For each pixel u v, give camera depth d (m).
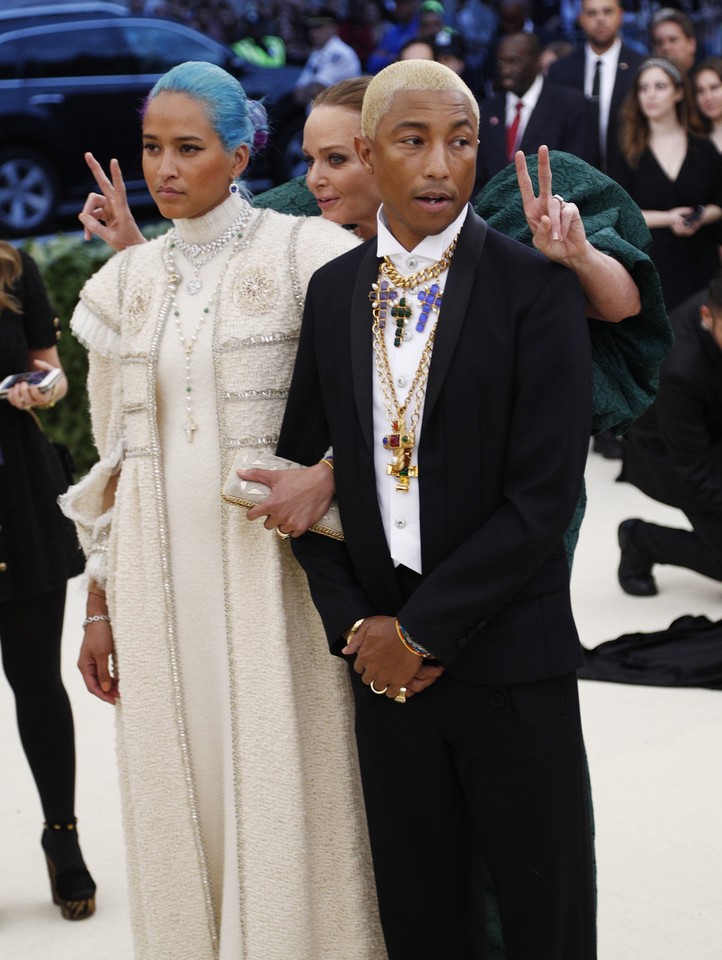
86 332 4.31
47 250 10.65
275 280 4.07
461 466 3.60
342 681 4.07
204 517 4.05
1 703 7.35
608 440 11.77
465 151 3.56
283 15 18.72
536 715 3.62
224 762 4.11
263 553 3.99
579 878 3.72
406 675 3.60
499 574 3.50
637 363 4.00
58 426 10.67
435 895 3.82
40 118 17.34
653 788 6.09
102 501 4.36
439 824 3.77
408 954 3.88
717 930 5.01
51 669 5.39
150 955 4.25
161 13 18.31
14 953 5.12
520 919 3.73
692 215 11.18
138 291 4.20
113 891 5.53
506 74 11.77
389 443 3.66
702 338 7.88
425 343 3.68
